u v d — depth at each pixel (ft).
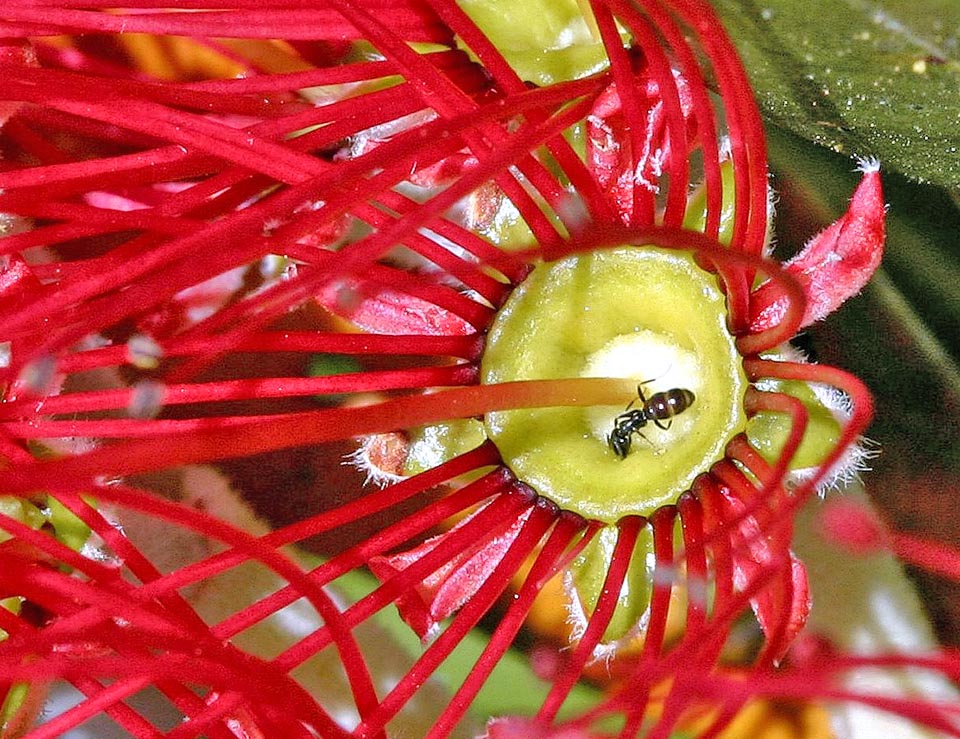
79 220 0.29
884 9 0.29
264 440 0.27
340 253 0.28
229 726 0.29
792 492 0.29
